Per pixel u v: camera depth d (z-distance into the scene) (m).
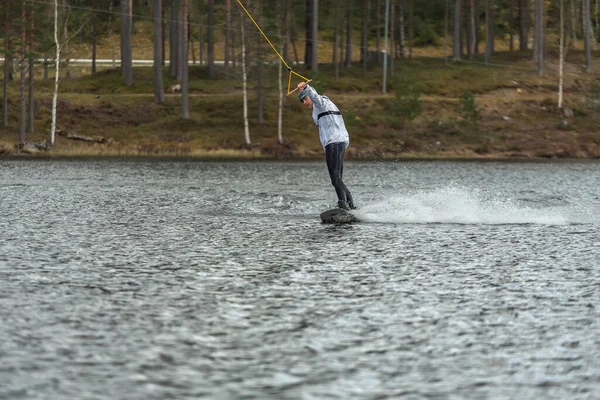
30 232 29.98
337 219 34.50
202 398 11.19
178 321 15.59
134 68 196.00
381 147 144.62
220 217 37.16
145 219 35.97
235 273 21.23
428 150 145.25
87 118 147.88
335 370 12.56
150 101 157.12
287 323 15.52
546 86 188.75
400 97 152.75
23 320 15.48
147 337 14.36
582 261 23.67
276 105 161.75
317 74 161.38
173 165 100.38
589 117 170.00
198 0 174.50
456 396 11.43
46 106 150.50
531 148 148.88
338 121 35.91
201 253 25.03
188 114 150.25
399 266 22.58
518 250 25.97
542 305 17.30
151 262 23.08
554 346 14.01
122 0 174.50
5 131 138.88
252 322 15.57
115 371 12.37
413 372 12.51
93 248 25.92
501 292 18.73
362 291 18.78
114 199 47.88
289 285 19.50
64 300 17.41
